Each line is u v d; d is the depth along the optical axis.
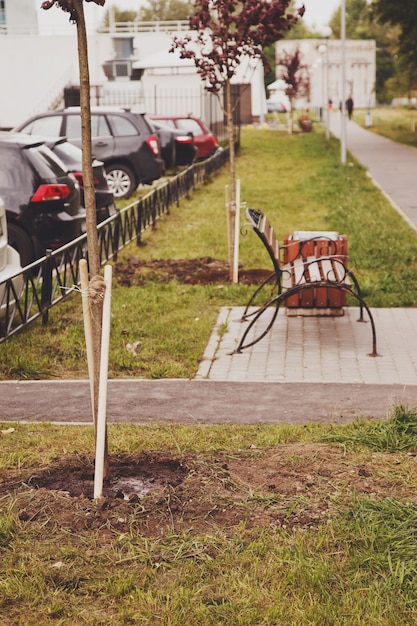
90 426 6.59
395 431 5.92
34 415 6.98
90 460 5.54
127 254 14.01
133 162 22.06
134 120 22.22
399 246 14.39
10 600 4.05
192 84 40.12
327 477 5.21
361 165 30.23
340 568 4.26
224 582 4.16
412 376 7.94
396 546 4.39
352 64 88.88
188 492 4.95
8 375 8.12
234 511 4.78
